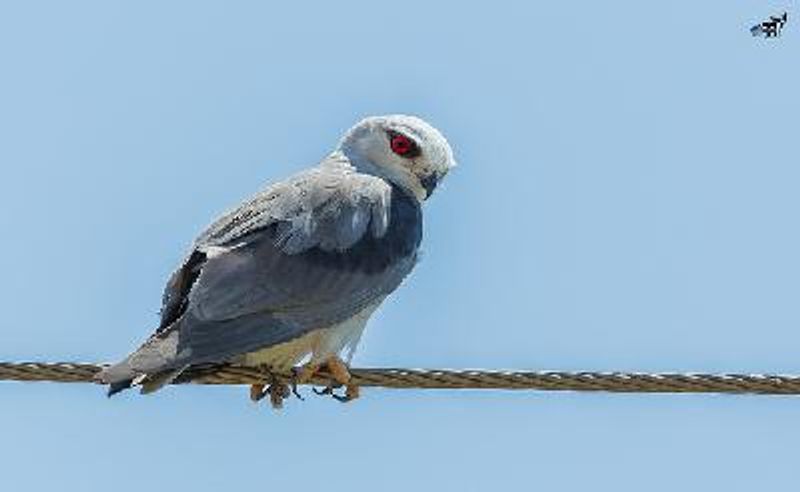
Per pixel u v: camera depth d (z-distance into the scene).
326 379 12.73
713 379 11.41
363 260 12.97
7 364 11.45
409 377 12.03
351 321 12.82
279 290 12.49
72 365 11.48
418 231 13.49
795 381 11.37
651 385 11.43
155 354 11.66
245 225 12.75
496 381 11.56
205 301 12.19
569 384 11.45
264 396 12.78
